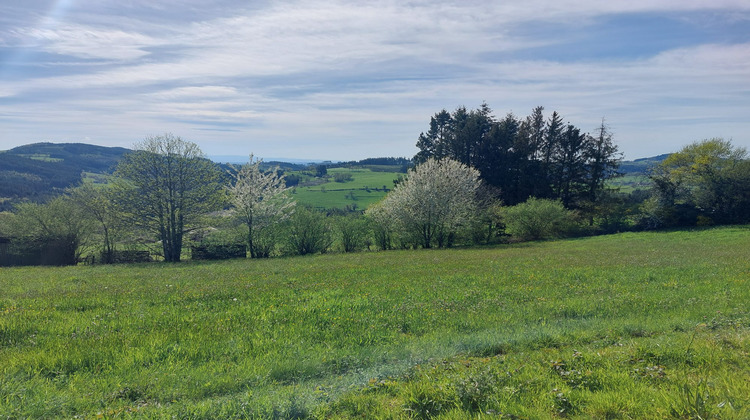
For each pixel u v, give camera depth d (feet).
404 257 107.04
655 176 191.93
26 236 137.59
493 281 55.72
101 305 43.42
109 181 138.92
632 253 98.78
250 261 116.16
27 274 84.94
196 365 24.40
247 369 23.11
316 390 19.38
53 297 48.32
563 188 229.45
